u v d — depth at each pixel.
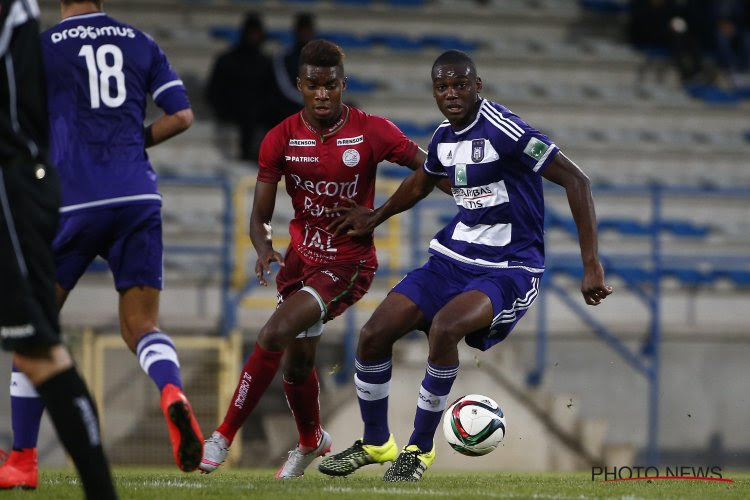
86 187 15.89
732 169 52.06
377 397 19.59
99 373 35.88
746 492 17.77
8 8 13.02
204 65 51.28
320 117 19.33
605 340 40.84
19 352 12.27
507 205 19.11
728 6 61.44
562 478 22.27
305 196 20.06
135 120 16.47
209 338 37.53
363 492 16.12
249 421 36.62
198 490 16.17
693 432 41.59
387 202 19.91
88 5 16.64
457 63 18.80
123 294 16.16
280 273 20.78
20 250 12.33
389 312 18.95
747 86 58.78
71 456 12.20
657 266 40.00
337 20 56.25
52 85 16.16
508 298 18.64
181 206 43.78
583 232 18.42
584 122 53.09
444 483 18.61
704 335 41.84
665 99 55.56
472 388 35.94
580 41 60.03
